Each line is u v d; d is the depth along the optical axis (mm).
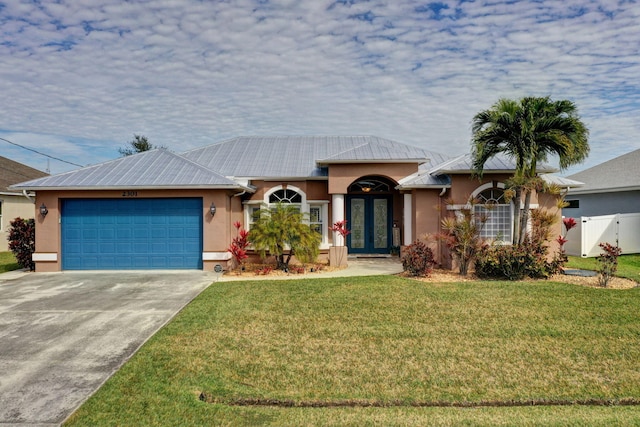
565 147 13406
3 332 8734
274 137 23969
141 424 5188
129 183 16031
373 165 18266
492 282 13422
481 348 7809
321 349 7762
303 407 5789
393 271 16328
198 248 16469
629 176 23906
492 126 13781
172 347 7789
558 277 14273
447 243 15250
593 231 20312
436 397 6000
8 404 5652
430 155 21391
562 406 5824
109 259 16531
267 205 18859
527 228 16141
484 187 16188
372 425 5242
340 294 11883
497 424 5246
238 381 6461
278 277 15047
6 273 16188
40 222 16328
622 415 5480
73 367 6883
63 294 12312
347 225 21344
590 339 8234
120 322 9406
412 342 8117
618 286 12797
